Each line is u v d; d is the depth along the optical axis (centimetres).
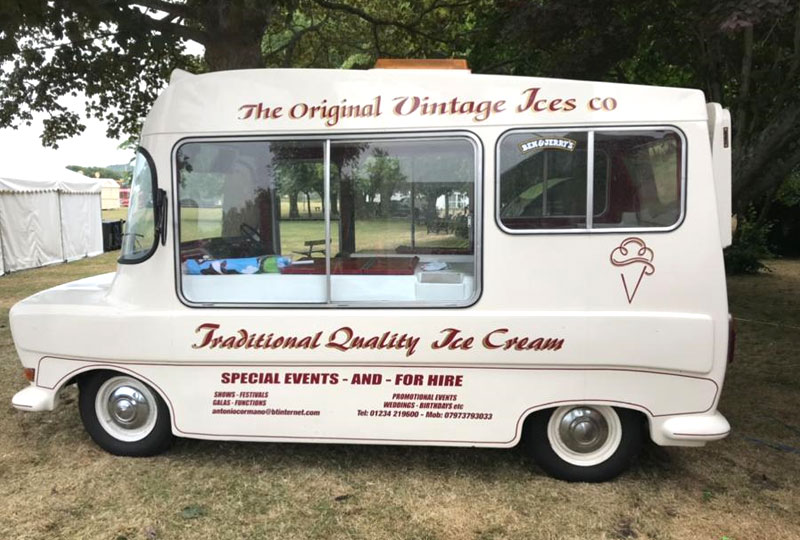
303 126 323
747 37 673
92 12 563
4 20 515
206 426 346
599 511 316
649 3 602
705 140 306
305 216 334
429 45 962
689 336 309
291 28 1058
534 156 314
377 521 307
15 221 1250
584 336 314
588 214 312
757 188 666
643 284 311
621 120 309
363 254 333
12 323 360
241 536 295
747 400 489
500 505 321
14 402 362
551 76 631
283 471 358
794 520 310
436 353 323
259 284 339
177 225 333
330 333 327
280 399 338
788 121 596
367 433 336
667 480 349
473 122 315
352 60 1249
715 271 308
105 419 372
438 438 332
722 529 302
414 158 325
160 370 346
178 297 337
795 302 897
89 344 347
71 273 1233
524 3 634
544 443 340
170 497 329
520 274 316
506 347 319
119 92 897
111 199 3541
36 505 321
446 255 328
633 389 319
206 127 327
